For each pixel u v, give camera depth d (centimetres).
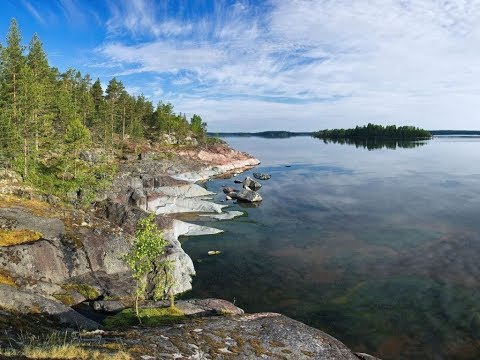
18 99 5894
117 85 12719
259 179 11712
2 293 2495
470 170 11575
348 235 5516
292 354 2112
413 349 2781
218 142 18400
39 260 3281
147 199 7038
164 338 2009
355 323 3159
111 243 3975
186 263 4275
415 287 3750
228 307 3050
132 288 3581
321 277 4106
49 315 2495
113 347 1742
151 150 12812
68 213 4306
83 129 6322
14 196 4488
